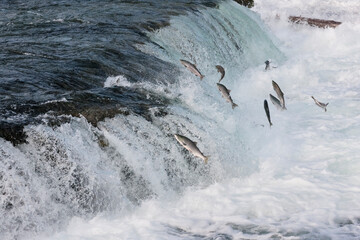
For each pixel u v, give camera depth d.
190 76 14.25
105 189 9.44
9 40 15.02
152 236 8.87
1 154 8.64
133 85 12.28
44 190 8.84
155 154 10.46
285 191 10.48
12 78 11.73
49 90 11.23
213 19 18.91
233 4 21.47
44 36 15.51
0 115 9.59
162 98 12.01
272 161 11.83
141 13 18.06
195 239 8.84
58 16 17.88
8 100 10.38
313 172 11.24
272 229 9.09
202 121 11.66
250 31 20.45
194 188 10.59
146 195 10.06
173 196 10.27
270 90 16.75
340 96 15.92
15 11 18.58
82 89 11.74
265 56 20.14
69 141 9.44
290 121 14.16
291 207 9.86
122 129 10.34
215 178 11.00
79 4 19.77
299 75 17.89
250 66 19.08
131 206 9.72
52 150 9.18
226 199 10.22
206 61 16.61
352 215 9.46
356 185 10.60
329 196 10.20
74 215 9.12
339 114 14.45
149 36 15.86
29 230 8.55
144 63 13.87
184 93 12.87
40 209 8.73
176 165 10.67
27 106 10.12
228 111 13.12
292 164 11.71
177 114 11.34
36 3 19.94
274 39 22.69
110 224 9.19
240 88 16.61
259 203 9.98
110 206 9.48
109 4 19.66
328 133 13.18
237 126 12.59
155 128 10.76
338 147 12.33
